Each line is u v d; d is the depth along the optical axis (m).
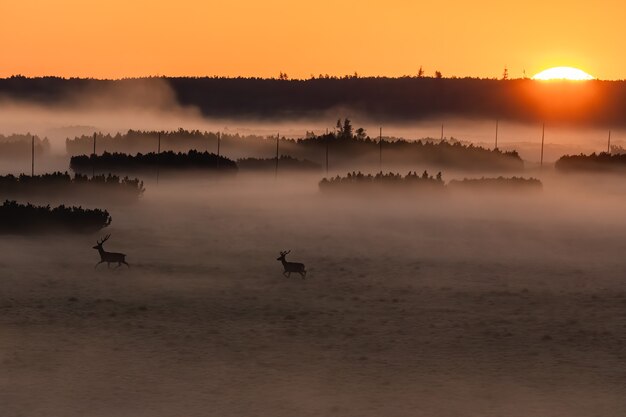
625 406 48.53
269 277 82.06
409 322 66.12
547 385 52.00
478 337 62.31
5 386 50.41
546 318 67.94
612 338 62.41
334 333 62.72
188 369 54.03
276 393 49.91
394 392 50.38
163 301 71.38
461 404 48.53
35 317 65.31
